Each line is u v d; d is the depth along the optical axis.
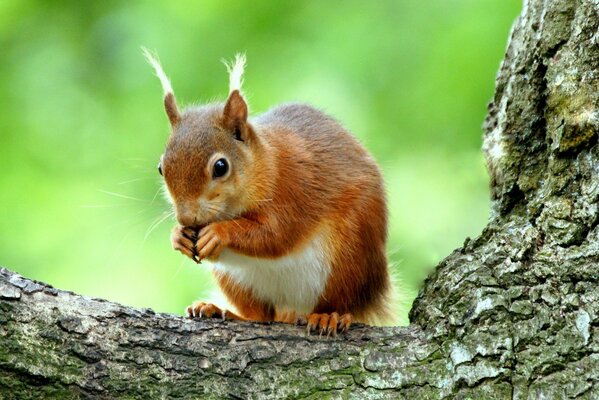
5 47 19.81
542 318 9.38
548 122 10.68
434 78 18.77
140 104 18.81
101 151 19.00
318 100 18.62
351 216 12.13
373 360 9.55
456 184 18.77
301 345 9.74
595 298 9.36
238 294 12.67
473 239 10.60
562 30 10.66
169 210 13.53
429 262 17.28
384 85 18.98
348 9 19.75
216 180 11.59
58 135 19.19
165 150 11.89
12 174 18.83
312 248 12.09
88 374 9.09
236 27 19.12
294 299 12.43
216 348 9.58
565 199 10.16
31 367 8.93
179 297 16.83
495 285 9.80
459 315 9.72
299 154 12.23
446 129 18.69
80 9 19.81
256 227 11.78
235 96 11.98
